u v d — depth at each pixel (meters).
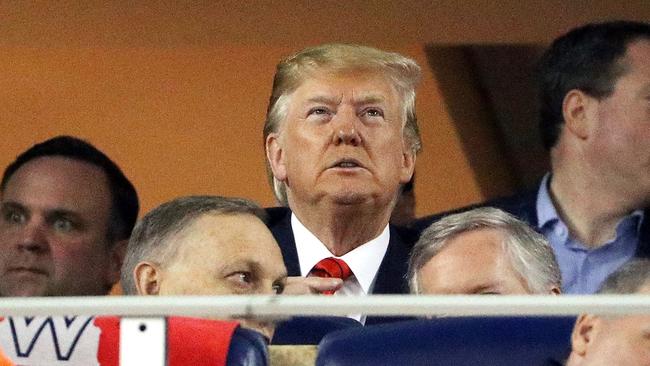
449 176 20.44
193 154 21.73
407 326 10.24
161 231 13.56
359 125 15.33
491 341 10.15
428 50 20.31
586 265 18.25
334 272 15.30
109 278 17.77
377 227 15.48
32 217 17.50
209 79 21.77
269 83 21.42
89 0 20.81
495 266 13.74
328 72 15.48
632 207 18.27
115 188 17.78
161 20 20.97
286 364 11.45
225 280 13.33
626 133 18.30
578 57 18.59
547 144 18.88
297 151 15.41
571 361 10.16
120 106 21.75
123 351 8.96
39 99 21.45
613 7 19.72
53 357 10.42
